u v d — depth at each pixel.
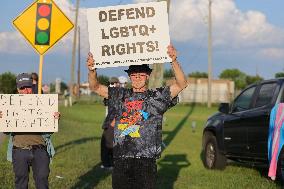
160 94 5.68
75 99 62.03
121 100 5.72
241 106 11.99
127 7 5.89
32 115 6.96
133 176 5.58
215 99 72.25
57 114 6.99
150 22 5.87
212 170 12.64
